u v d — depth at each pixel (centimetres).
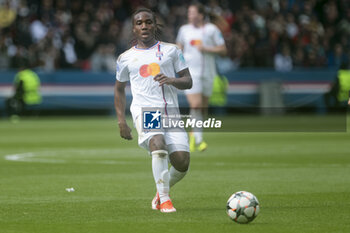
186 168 2427
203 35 4931
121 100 2531
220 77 8731
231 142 5572
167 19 9962
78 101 8862
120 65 2494
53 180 3272
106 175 3469
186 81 2434
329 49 10225
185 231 2023
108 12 9788
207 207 2481
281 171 3619
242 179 3297
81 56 9350
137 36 2472
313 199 2658
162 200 2372
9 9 9456
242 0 10888
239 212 2109
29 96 8638
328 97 9388
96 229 2066
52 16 9625
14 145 5284
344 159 4216
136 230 2045
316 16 10731
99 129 6969
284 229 2045
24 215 2320
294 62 9869
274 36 9900
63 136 6125
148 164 3991
